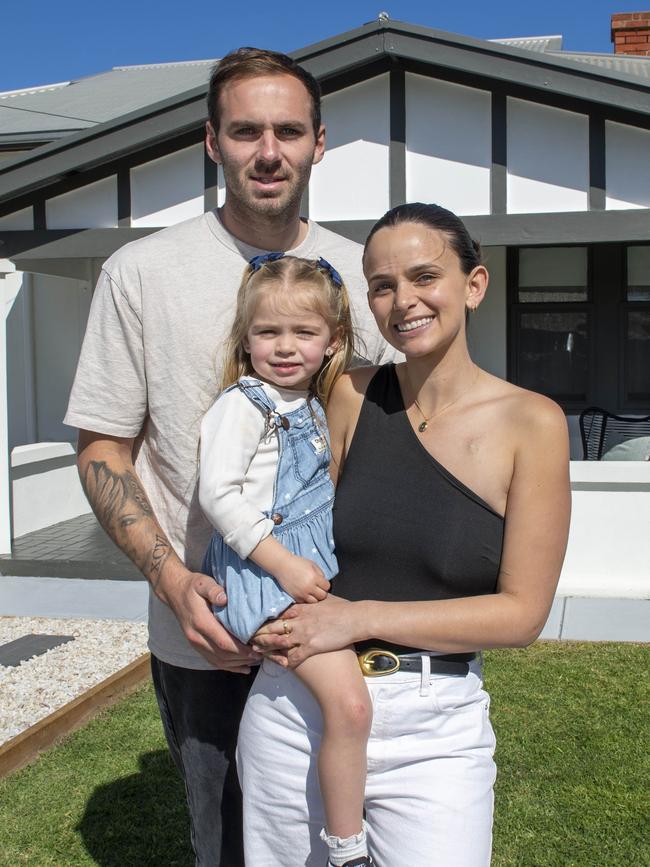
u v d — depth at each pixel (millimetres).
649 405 9516
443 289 2029
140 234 7750
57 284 11289
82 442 2545
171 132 7379
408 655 2027
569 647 5816
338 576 2176
